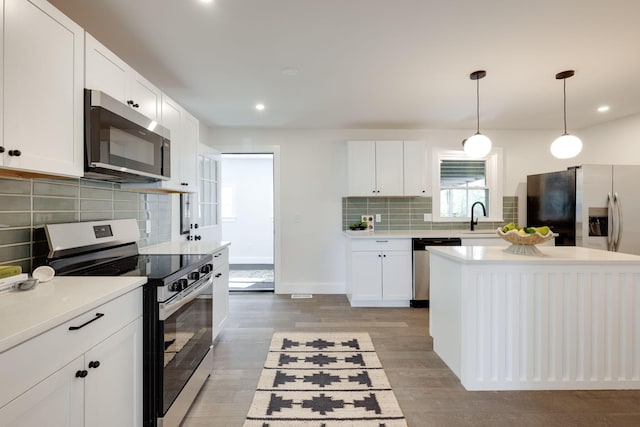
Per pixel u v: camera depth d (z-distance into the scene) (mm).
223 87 2879
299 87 2887
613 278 2037
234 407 1866
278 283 4355
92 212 2023
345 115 3730
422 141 4133
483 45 2162
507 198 4438
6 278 1226
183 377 1694
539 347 2047
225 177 6973
